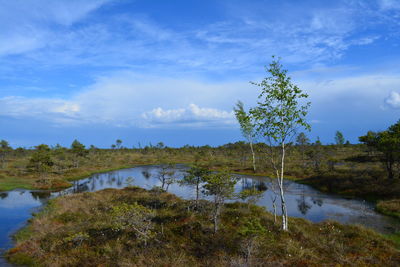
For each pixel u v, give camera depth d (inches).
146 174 2239.2
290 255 508.4
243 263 463.5
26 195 1421.0
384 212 946.7
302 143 2561.5
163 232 636.7
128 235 626.2
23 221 924.6
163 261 490.6
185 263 486.6
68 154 3031.5
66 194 1375.5
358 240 600.4
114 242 597.9
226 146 4077.3
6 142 3026.6
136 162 3152.1
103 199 1139.9
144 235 577.0
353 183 1365.7
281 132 660.1
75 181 1936.5
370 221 853.8
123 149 4921.3
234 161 2726.4
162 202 1005.2
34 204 1198.3
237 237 577.3
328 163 1910.7
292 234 622.5
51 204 1088.8
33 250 599.8
